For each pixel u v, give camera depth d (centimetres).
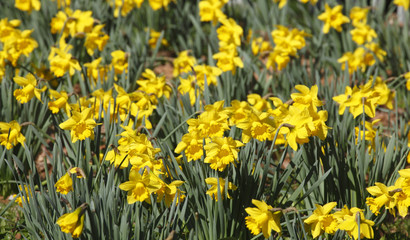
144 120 463
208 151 364
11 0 779
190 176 386
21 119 511
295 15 857
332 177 413
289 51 615
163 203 399
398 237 444
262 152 404
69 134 480
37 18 744
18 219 462
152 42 764
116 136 456
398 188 364
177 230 374
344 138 448
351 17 755
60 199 375
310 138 405
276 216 347
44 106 510
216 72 553
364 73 720
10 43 590
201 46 778
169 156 414
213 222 367
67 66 559
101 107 459
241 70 612
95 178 438
